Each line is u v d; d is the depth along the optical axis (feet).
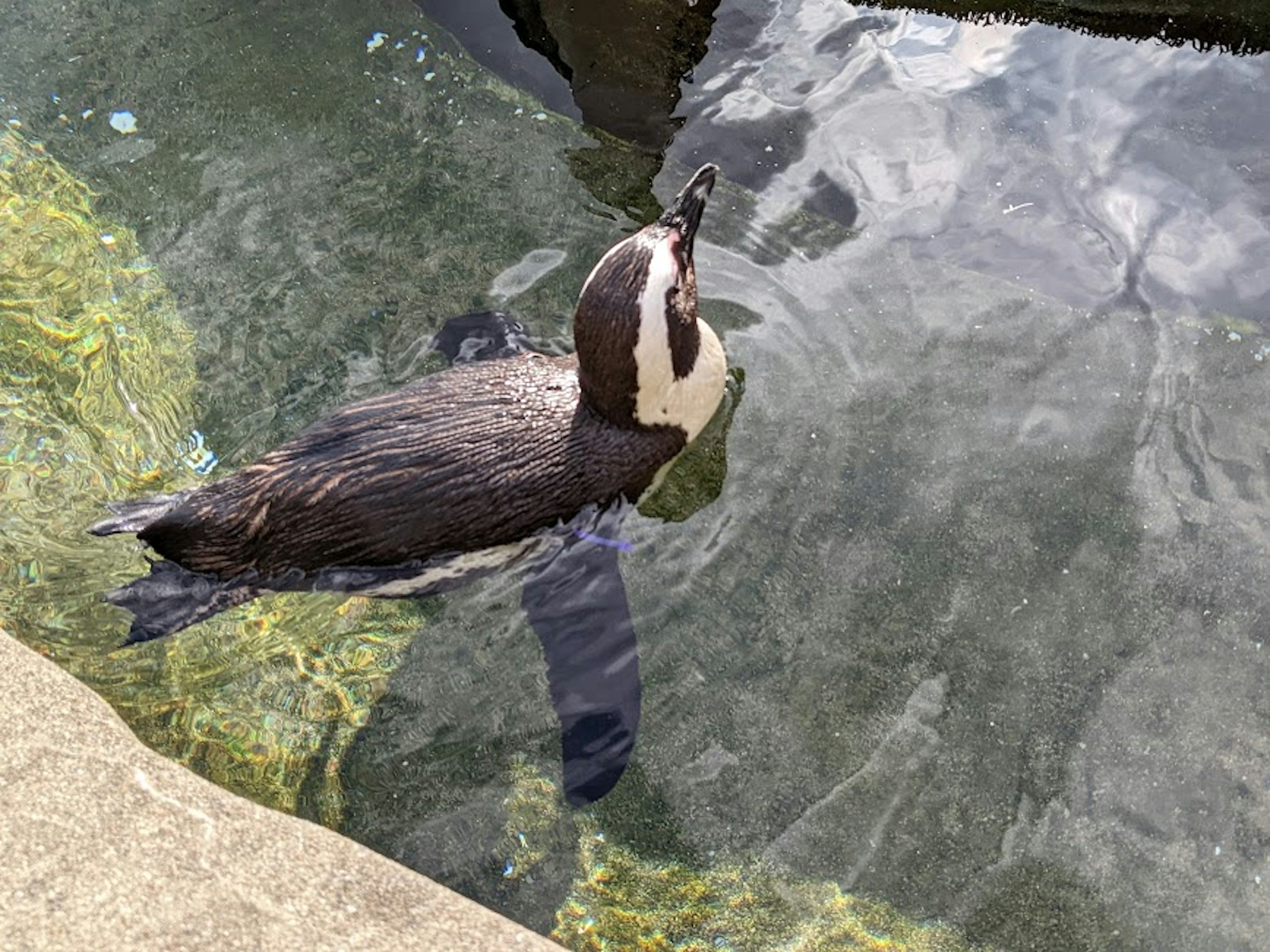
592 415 3.40
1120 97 4.28
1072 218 3.99
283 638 3.28
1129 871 2.87
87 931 2.30
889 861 2.91
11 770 2.54
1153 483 3.44
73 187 4.23
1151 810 2.94
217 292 3.97
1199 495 3.42
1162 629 3.21
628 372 3.27
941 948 2.79
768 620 3.28
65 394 3.75
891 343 3.76
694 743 3.10
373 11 4.72
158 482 3.58
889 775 3.03
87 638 3.29
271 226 4.13
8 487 3.57
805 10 4.61
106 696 3.19
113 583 3.40
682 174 4.17
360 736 3.14
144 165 4.30
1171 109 4.25
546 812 3.01
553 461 3.32
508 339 3.78
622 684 3.16
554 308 3.89
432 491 3.18
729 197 4.09
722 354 3.59
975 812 2.97
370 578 3.25
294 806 3.04
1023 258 3.91
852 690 3.16
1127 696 3.11
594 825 2.99
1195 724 3.06
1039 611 3.25
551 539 3.37
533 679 3.20
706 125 4.30
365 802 3.04
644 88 4.42
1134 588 3.27
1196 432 3.52
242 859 2.46
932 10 4.58
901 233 3.99
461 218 4.11
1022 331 3.75
